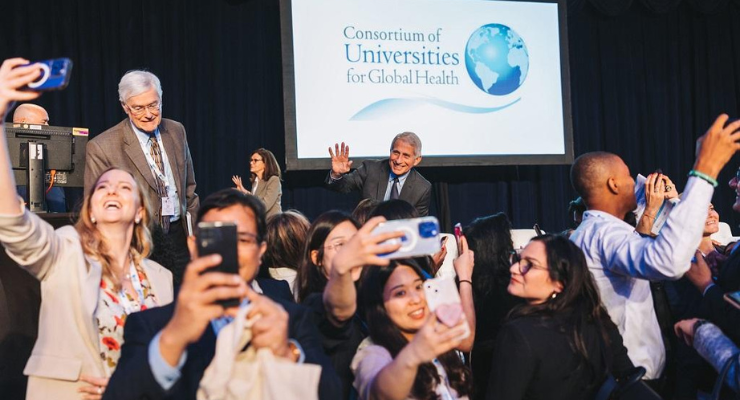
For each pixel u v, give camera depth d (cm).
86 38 559
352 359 182
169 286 204
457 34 638
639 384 187
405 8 623
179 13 589
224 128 601
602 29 720
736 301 186
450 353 187
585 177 233
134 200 198
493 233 261
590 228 224
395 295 174
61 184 324
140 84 312
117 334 188
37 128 314
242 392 123
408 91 620
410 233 139
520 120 651
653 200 251
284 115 585
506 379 186
